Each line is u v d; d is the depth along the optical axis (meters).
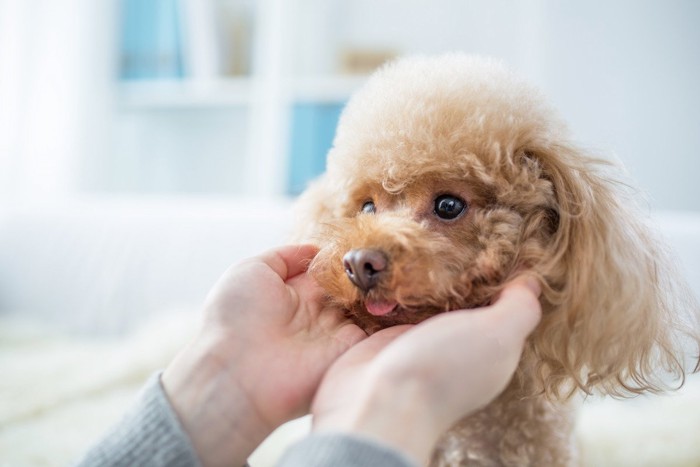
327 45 2.71
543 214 0.77
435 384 0.47
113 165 3.02
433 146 0.75
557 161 0.78
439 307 0.68
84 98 2.86
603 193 0.77
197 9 2.87
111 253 2.18
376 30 2.65
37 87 2.76
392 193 0.80
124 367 1.59
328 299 0.74
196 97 2.87
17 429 1.24
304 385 0.63
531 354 0.73
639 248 0.76
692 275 1.49
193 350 0.62
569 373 0.70
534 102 0.83
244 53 2.86
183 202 2.52
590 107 2.14
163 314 1.92
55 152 2.79
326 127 2.69
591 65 2.15
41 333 1.99
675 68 2.10
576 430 1.05
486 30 2.48
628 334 0.70
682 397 1.29
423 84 0.82
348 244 0.72
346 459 0.41
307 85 2.69
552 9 2.17
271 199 2.64
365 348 0.61
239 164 2.88
